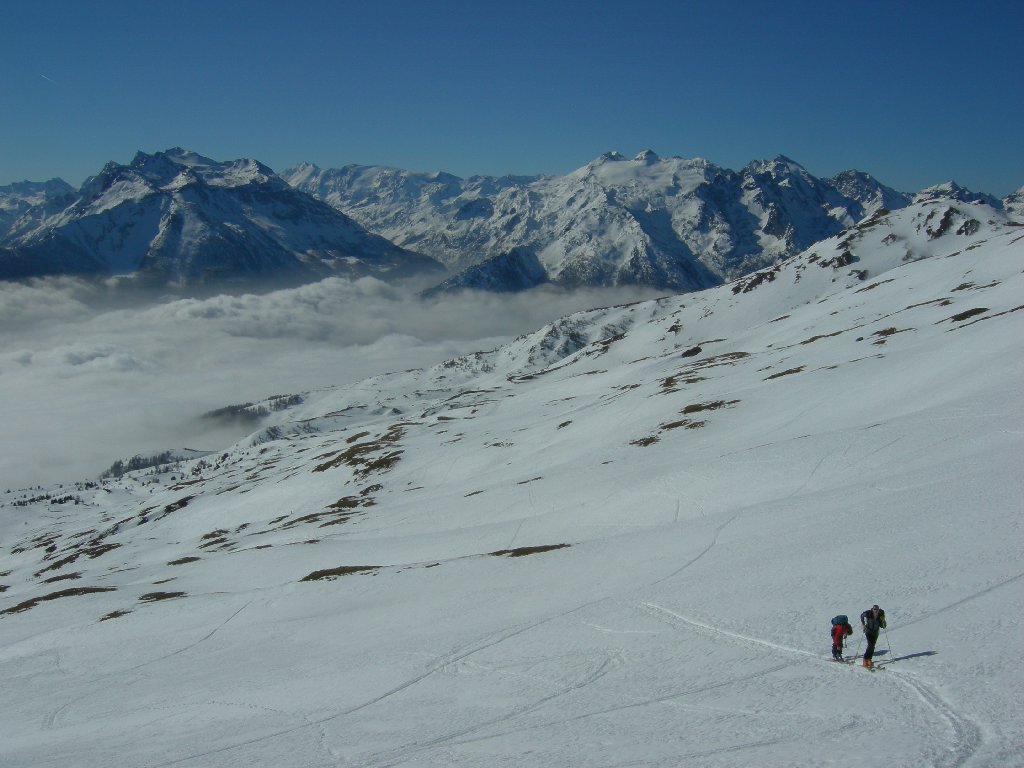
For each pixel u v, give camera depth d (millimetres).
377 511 106938
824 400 85438
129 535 168375
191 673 42656
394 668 33938
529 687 27625
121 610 66188
